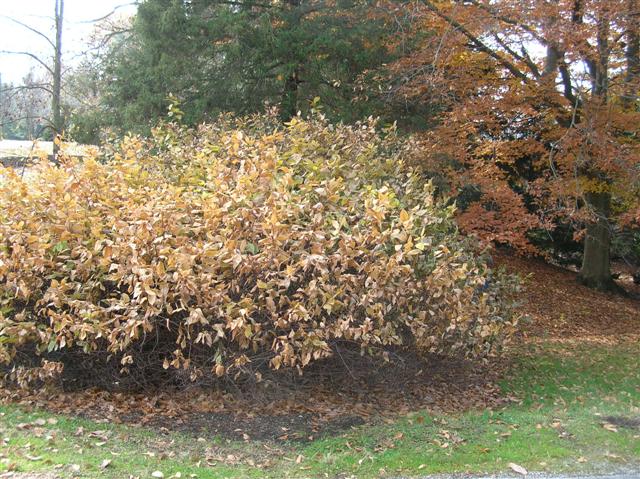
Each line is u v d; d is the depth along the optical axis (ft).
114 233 20.20
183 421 19.77
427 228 25.08
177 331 20.88
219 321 20.24
